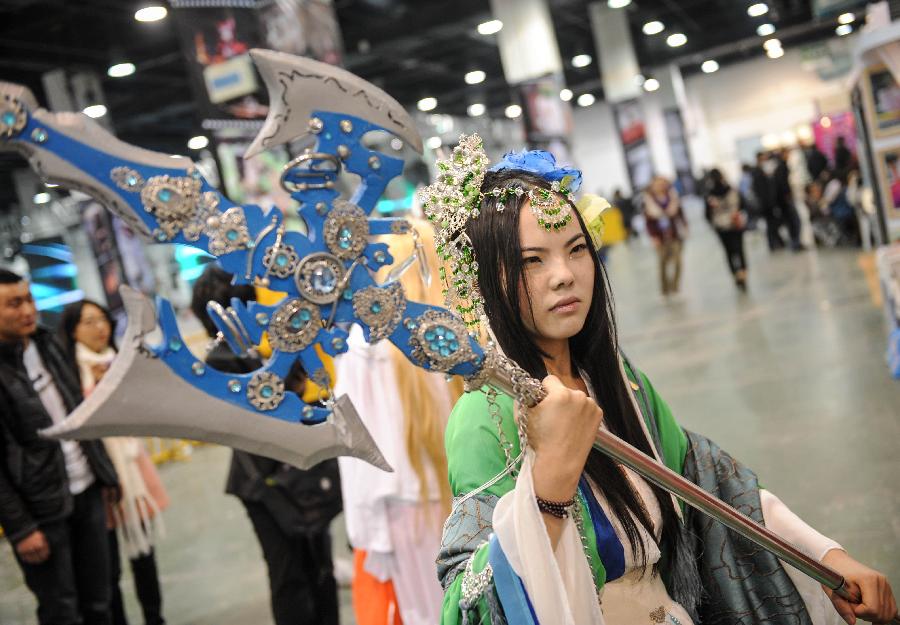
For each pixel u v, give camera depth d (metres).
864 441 4.86
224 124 9.31
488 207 1.46
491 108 35.94
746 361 7.45
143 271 14.69
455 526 1.38
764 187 15.62
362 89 1.11
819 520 4.00
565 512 1.26
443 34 21.41
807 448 4.96
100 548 3.79
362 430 1.10
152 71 19.42
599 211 1.57
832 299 9.45
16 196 25.23
